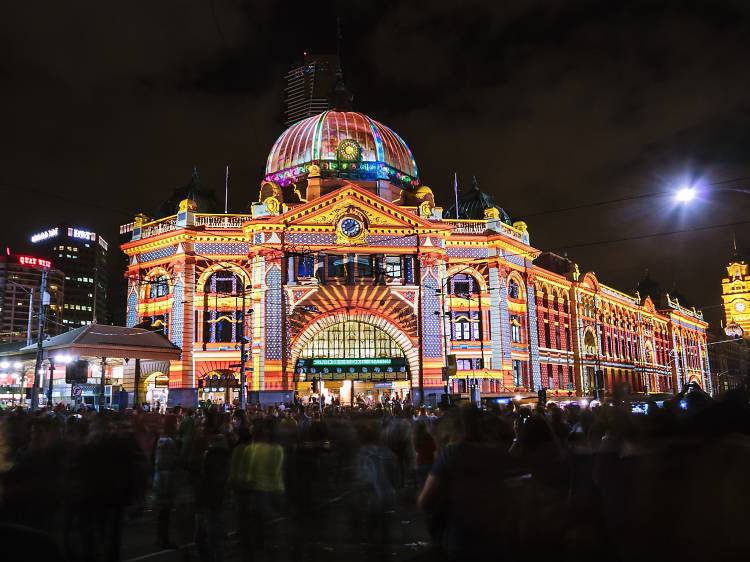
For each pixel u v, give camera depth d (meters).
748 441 4.37
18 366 53.44
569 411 21.45
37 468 9.33
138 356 42.81
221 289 60.00
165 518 14.94
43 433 10.02
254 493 12.08
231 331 59.19
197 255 59.47
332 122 68.56
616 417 5.86
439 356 59.34
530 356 67.31
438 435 11.20
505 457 7.04
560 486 7.89
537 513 6.02
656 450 4.61
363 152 67.38
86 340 40.59
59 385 60.62
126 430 12.00
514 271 67.38
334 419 18.52
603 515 5.51
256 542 12.23
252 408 32.88
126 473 11.38
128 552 14.44
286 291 58.09
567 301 81.19
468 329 62.50
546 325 75.31
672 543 4.28
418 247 60.66
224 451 12.41
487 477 6.82
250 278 59.31
